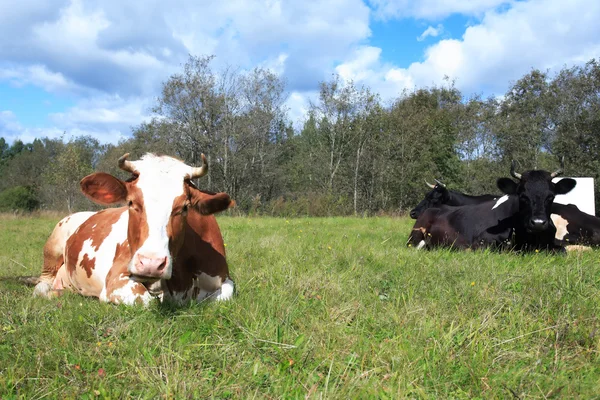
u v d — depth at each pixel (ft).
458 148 141.38
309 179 147.33
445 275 18.38
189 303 15.60
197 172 15.10
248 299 14.82
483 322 12.71
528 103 135.23
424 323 12.79
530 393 9.43
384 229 43.75
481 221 29.32
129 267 13.12
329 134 130.11
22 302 15.89
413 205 127.75
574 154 113.70
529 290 15.48
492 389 9.57
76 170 122.83
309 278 17.20
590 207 41.16
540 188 26.53
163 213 13.69
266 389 9.85
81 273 19.21
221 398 9.49
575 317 13.07
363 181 128.47
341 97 123.75
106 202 14.37
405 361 10.72
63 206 127.85
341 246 25.54
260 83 119.44
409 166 123.85
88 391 9.65
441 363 10.52
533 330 12.47
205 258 16.65
